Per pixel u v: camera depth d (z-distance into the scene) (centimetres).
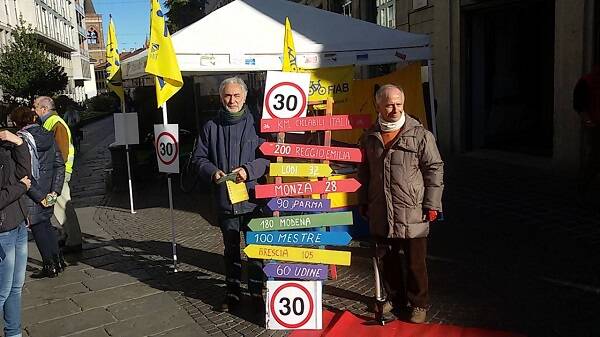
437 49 1175
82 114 4203
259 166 401
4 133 356
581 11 832
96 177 1271
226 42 576
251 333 392
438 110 1185
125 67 734
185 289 488
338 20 646
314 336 381
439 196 367
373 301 432
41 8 5625
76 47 7544
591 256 491
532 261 488
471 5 1076
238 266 429
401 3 1338
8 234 354
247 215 421
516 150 1095
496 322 381
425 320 392
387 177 372
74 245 623
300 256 382
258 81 998
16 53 3106
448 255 517
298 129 384
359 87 613
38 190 484
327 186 385
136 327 417
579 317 380
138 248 630
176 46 561
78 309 459
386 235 379
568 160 871
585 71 837
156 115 1209
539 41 1102
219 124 416
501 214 643
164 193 988
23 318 446
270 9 649
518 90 1152
